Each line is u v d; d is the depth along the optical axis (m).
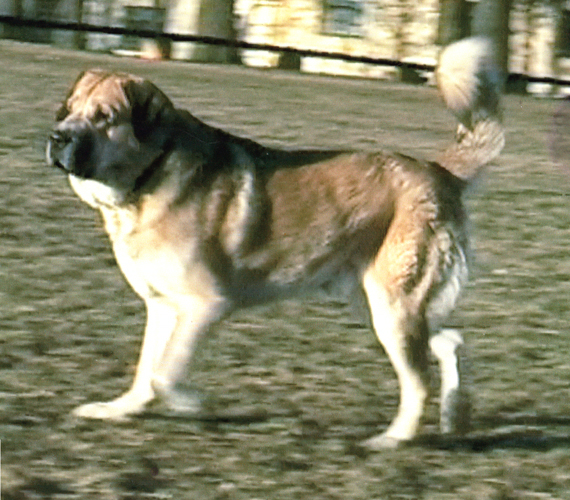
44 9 34.81
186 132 7.33
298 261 7.55
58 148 6.88
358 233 7.59
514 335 10.23
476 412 8.45
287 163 7.60
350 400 8.48
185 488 6.74
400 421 7.61
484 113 7.82
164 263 7.32
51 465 6.92
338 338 9.79
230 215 7.37
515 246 12.86
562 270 12.21
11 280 10.66
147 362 7.79
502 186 15.17
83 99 7.01
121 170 7.07
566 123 21.22
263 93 21.52
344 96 22.38
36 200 12.99
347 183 7.59
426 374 7.57
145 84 7.13
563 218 14.10
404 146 17.62
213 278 7.39
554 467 7.45
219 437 7.56
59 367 8.75
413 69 30.92
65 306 10.14
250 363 9.10
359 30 35.09
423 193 7.57
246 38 34.88
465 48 7.78
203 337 7.46
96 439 7.37
